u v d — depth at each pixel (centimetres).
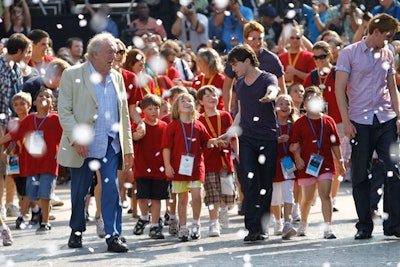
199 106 2034
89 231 1992
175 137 1853
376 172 2023
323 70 2108
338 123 2238
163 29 3306
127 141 1750
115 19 3403
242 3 3334
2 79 2169
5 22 3312
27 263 1634
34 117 2047
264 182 1798
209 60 2275
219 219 1998
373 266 1515
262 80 1777
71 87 1723
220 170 1931
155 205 1892
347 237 1817
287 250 1692
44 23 3344
